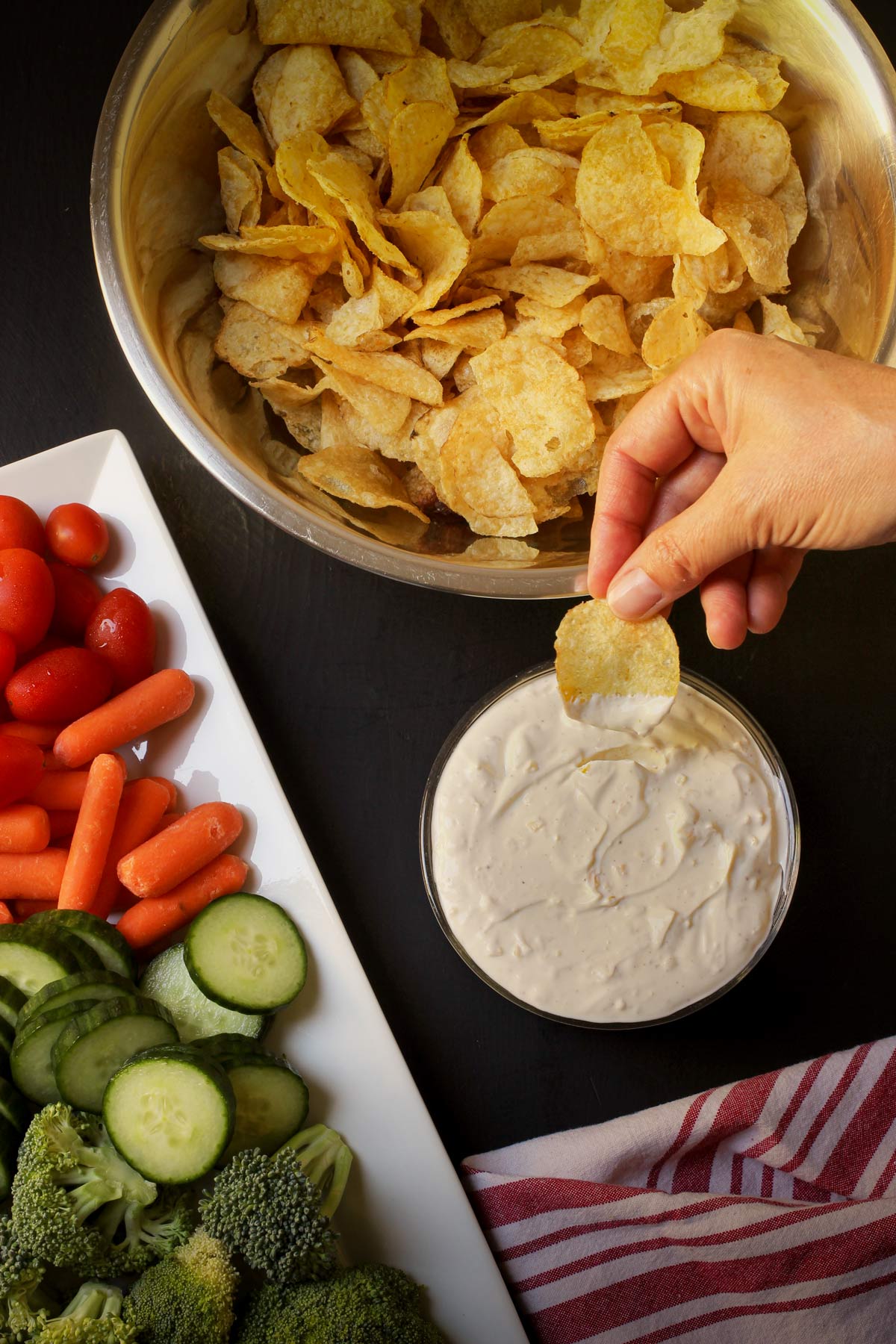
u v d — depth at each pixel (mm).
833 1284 662
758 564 657
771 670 726
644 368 700
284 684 726
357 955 692
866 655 727
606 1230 669
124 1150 630
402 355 692
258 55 692
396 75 686
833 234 693
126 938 683
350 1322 624
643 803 678
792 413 591
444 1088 698
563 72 681
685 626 729
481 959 676
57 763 702
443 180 694
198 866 682
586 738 683
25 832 682
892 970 710
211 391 690
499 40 707
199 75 671
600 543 644
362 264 689
